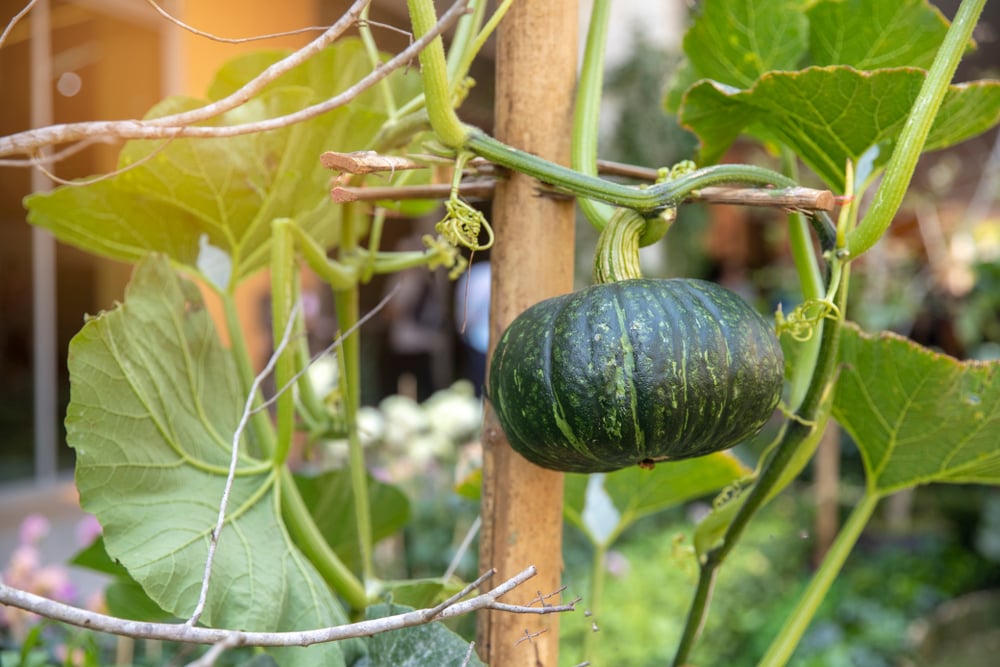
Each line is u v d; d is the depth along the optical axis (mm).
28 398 3404
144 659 1621
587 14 4020
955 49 683
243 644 593
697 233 5223
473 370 4305
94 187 871
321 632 612
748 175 713
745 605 3188
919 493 4367
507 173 768
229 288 924
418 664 723
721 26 913
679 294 702
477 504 2725
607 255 715
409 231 5180
